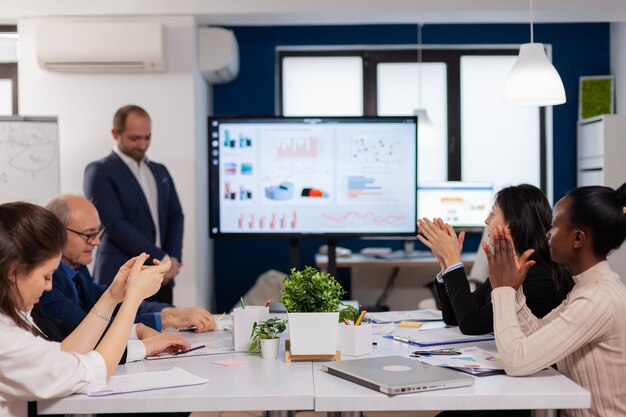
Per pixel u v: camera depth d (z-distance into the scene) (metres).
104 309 1.88
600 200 1.82
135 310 1.82
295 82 5.98
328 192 4.15
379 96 5.98
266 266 5.93
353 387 1.69
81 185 4.80
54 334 1.97
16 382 1.59
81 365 1.66
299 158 4.13
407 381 1.65
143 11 4.76
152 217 4.02
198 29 5.00
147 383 1.73
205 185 5.37
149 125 3.98
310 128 4.13
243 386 1.72
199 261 5.06
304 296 1.98
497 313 1.87
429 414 3.77
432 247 2.37
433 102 5.97
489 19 5.04
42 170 4.39
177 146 4.84
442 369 1.78
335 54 5.95
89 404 1.63
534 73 3.61
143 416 2.37
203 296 5.27
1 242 1.57
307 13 4.80
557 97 3.60
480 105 5.99
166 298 4.08
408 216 4.15
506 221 2.32
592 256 1.85
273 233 4.16
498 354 2.01
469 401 1.62
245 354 2.10
